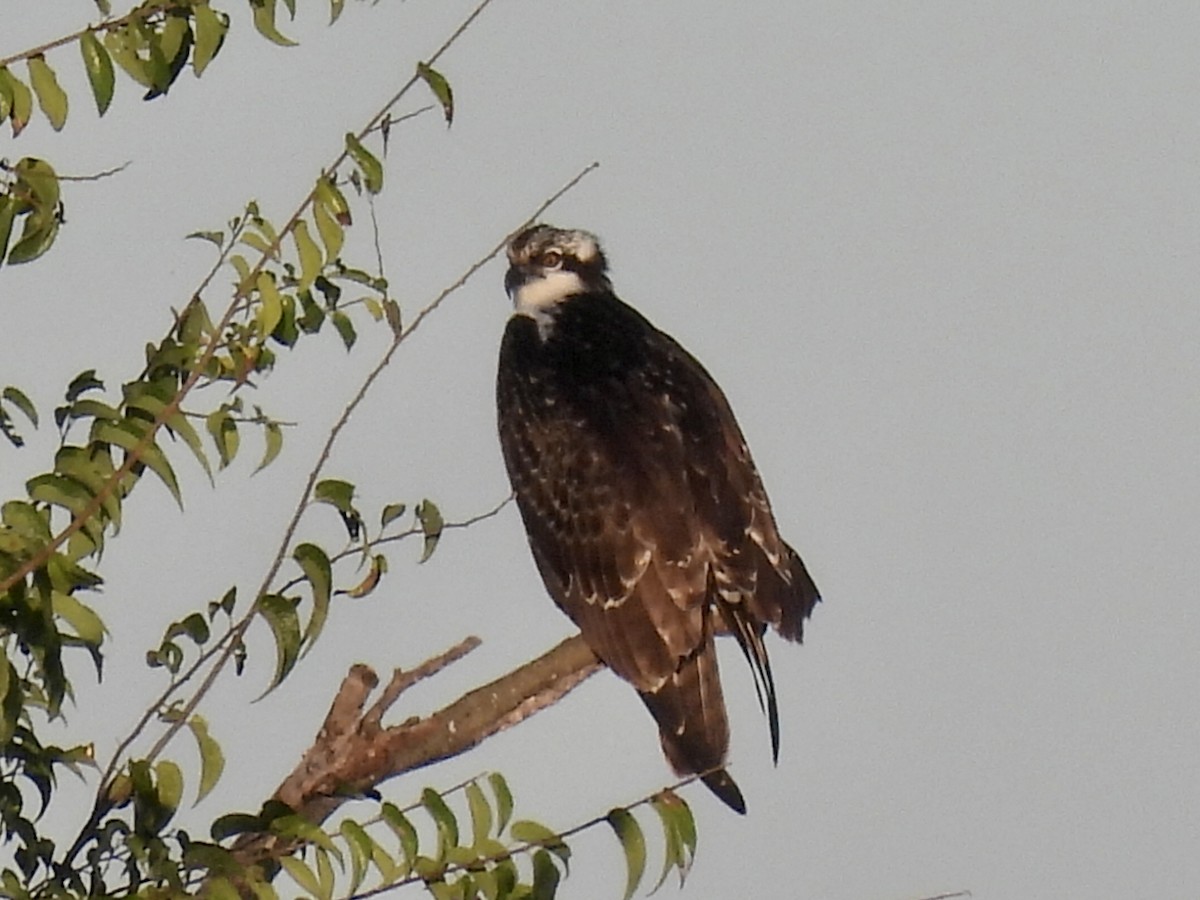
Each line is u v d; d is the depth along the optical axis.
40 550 8.15
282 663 8.76
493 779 8.55
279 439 9.41
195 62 8.84
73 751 8.61
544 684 11.29
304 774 10.75
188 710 8.78
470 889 8.38
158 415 8.66
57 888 8.49
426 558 9.93
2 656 7.88
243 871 8.34
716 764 13.20
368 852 8.27
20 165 8.76
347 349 9.90
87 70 8.73
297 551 8.81
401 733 10.87
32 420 9.08
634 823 8.74
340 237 9.13
